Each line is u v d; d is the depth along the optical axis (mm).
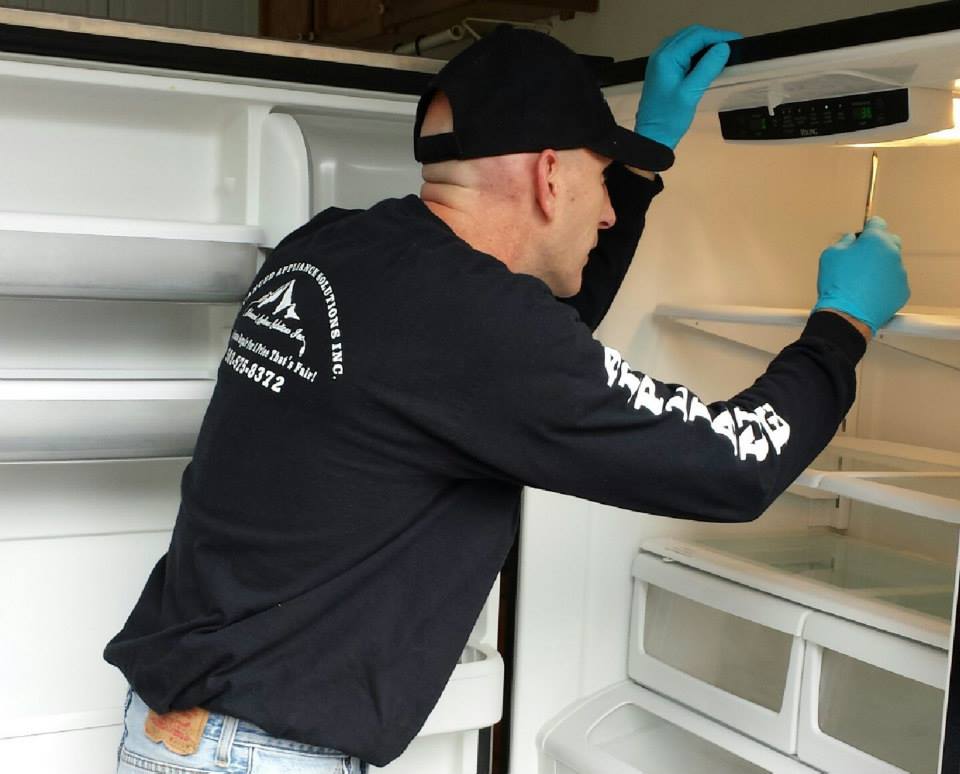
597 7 2262
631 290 1911
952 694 1289
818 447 1144
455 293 988
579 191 1136
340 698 1050
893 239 1312
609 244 1412
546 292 1022
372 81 1563
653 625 1977
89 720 1760
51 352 1713
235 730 1060
